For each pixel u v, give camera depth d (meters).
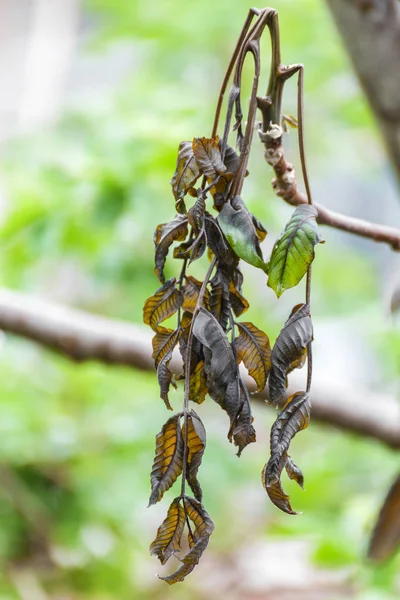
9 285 3.35
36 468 3.92
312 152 4.71
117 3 4.75
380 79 1.93
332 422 2.27
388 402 2.32
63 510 4.00
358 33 1.92
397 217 6.66
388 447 2.27
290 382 2.26
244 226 1.49
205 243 1.49
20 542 4.17
